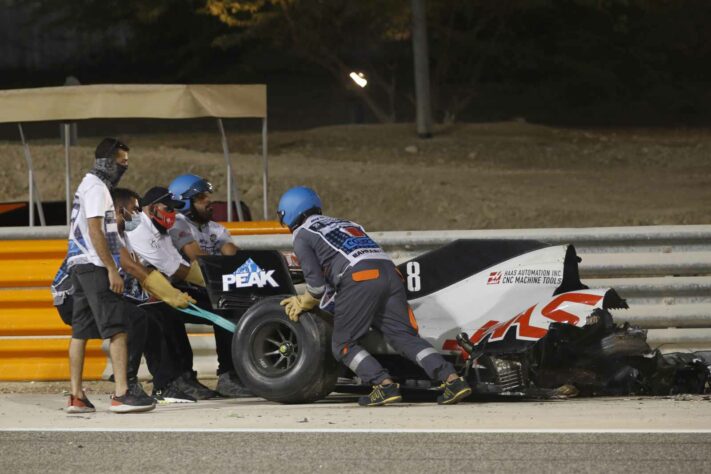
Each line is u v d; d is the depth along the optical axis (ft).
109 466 64.08
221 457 65.67
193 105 134.41
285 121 367.45
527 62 412.16
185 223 93.81
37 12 457.27
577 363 84.99
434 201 211.00
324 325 84.23
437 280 87.35
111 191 85.97
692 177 243.81
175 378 91.91
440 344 86.02
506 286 86.17
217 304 88.58
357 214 206.90
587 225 196.44
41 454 67.41
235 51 473.26
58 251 101.86
